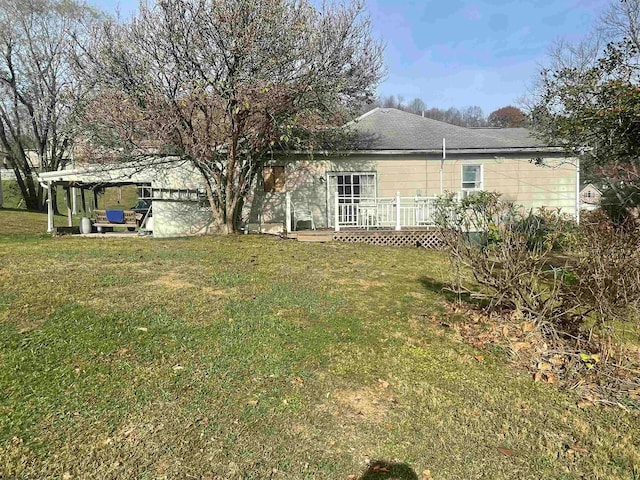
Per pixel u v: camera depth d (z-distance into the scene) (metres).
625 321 4.07
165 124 10.22
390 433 2.84
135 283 6.30
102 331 4.31
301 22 10.28
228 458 2.52
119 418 2.85
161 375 3.45
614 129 8.67
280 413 3.00
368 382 3.53
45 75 23.47
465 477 2.46
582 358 3.91
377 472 2.46
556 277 4.61
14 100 23.92
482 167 13.98
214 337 4.29
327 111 11.32
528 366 3.94
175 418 2.88
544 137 11.80
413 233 11.76
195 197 13.55
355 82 12.53
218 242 10.70
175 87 10.30
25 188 25.69
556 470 2.54
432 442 2.77
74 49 12.10
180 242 10.79
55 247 9.80
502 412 3.16
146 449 2.56
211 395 3.19
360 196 13.92
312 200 13.87
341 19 11.66
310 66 10.70
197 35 10.00
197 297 5.68
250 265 7.96
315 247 10.45
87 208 30.70
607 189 11.03
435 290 6.53
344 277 7.27
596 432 2.95
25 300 5.24
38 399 3.03
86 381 3.31
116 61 10.34
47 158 24.92
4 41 22.61
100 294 5.65
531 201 14.04
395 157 13.90
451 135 14.99
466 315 5.25
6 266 7.27
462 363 3.96
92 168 12.78
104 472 2.35
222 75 10.26
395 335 4.58
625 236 4.08
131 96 10.41
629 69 8.75
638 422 3.09
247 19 9.80
